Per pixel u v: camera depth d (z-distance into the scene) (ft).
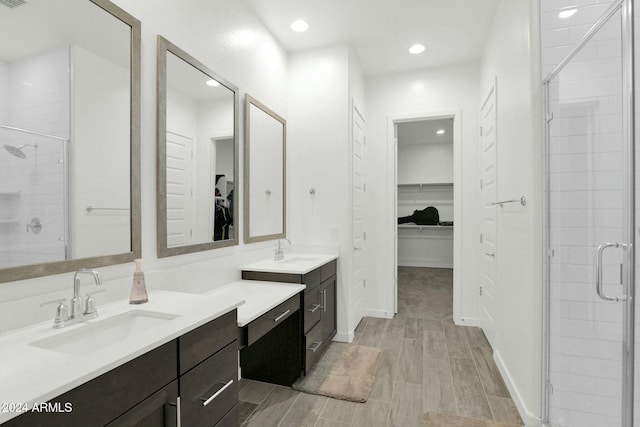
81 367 2.51
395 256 12.20
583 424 5.28
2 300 3.30
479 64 10.79
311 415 6.07
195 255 6.17
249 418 5.97
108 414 2.62
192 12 6.12
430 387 7.06
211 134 6.58
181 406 3.43
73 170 3.97
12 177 3.36
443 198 22.50
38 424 2.14
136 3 4.92
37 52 3.61
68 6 3.95
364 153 11.76
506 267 7.29
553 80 5.42
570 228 5.36
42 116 3.66
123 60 4.64
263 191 8.73
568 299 5.38
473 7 8.15
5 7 3.34
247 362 7.42
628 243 4.33
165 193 5.39
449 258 22.07
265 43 8.92
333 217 9.83
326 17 8.59
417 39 9.65
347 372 7.63
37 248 3.58
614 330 5.15
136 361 2.88
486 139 9.59
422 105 11.44
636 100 4.78
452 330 10.50
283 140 9.87
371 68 11.44
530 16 5.62
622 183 4.82
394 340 9.71
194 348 3.64
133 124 4.75
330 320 9.17
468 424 5.79
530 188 5.68
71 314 3.62
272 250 9.21
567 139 5.36
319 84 10.00
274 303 5.74
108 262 4.35
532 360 5.62
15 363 2.60
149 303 4.38
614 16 4.79
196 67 6.15
